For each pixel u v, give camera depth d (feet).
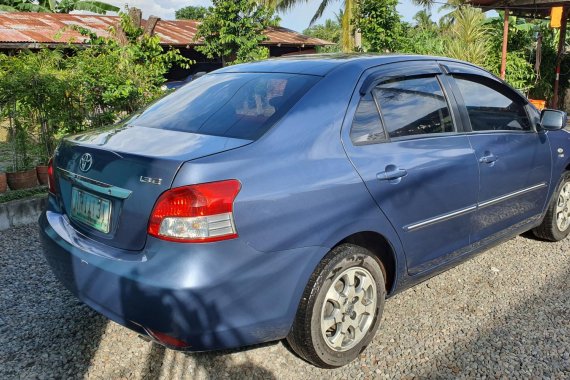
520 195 13.39
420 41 52.11
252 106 9.58
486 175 11.96
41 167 19.67
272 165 8.24
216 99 10.38
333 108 9.41
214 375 9.30
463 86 12.21
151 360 9.71
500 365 9.58
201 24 47.52
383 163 9.64
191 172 7.60
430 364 9.64
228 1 45.11
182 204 7.48
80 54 23.80
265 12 46.14
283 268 8.18
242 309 7.88
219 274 7.55
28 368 9.43
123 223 8.19
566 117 13.64
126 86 22.03
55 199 10.41
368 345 10.27
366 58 10.76
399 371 9.46
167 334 7.66
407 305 11.87
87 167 8.97
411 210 10.09
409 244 10.21
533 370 9.43
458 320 11.19
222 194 7.57
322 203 8.56
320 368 9.52
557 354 9.91
